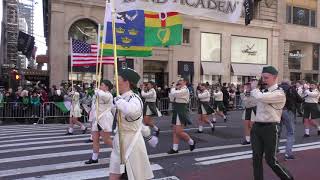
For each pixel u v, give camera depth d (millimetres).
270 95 6621
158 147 11750
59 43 28797
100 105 9266
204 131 15586
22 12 70938
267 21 38969
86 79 29391
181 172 8703
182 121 10703
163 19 13914
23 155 10703
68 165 9430
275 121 6734
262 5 38969
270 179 8031
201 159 10039
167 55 32875
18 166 9383
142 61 31484
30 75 32156
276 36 39812
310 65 43000
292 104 9828
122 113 5078
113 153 5266
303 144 12531
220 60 36094
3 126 18703
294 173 8625
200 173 8617
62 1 28781
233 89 28281
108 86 9219
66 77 28906
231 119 20953
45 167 9242
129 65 30562
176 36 14094
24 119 20516
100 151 11133
